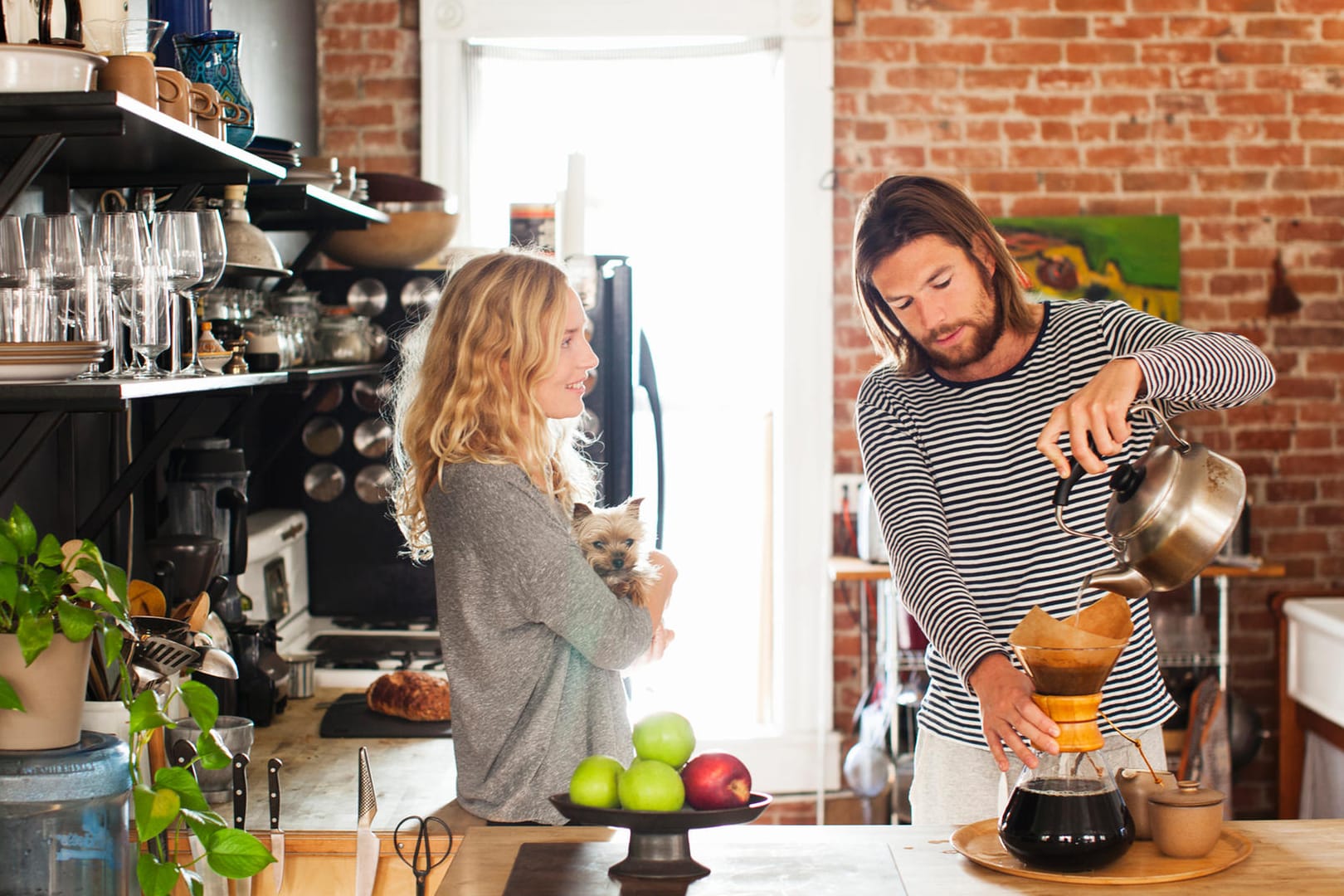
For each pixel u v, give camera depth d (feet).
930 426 6.30
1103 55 13.23
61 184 6.81
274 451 9.66
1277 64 13.26
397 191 10.27
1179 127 13.28
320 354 9.55
